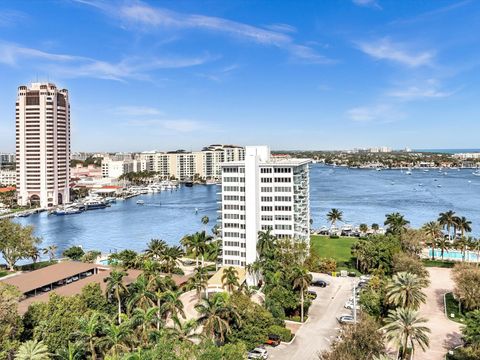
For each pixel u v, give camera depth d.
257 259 139.38
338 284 142.00
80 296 103.75
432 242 169.25
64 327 81.56
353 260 175.88
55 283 130.88
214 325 83.62
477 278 107.69
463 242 167.88
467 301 107.31
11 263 163.50
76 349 69.69
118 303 105.94
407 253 150.00
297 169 162.12
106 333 74.94
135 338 75.38
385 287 97.31
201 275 116.62
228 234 154.00
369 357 69.69
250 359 85.44
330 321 109.25
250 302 96.12
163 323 86.12
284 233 154.50
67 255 185.12
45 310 88.44
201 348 64.81
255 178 148.62
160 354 62.09
